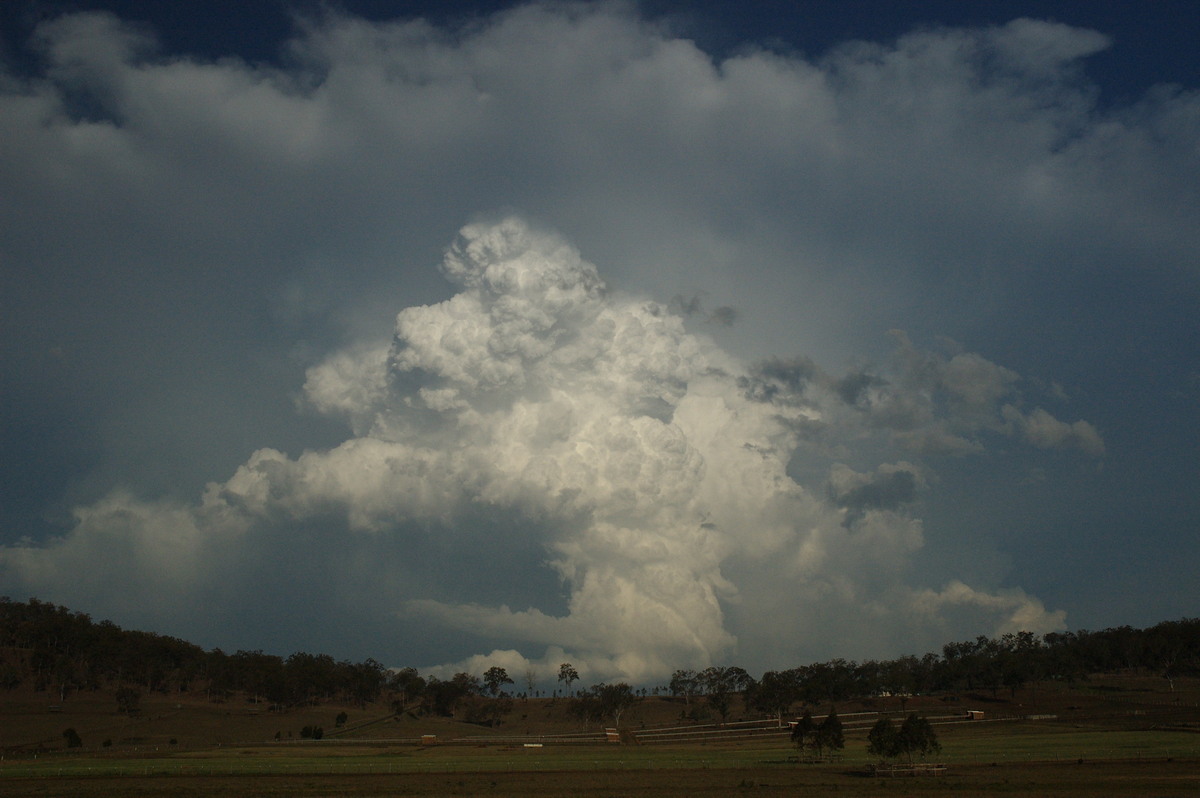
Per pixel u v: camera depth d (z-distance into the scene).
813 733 149.38
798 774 123.06
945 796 95.06
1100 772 114.44
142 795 99.44
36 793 102.06
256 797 97.44
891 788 103.38
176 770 131.00
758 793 99.38
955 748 159.62
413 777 121.12
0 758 164.12
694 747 188.00
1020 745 161.00
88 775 124.25
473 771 130.00
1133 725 195.62
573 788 105.50
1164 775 109.50
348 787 107.56
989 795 95.19
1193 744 152.50
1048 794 93.88
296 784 111.25
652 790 103.06
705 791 101.62
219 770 131.00
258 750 180.00
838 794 97.88
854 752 163.75
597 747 187.75
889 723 128.12
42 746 193.00
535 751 174.88
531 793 99.88
